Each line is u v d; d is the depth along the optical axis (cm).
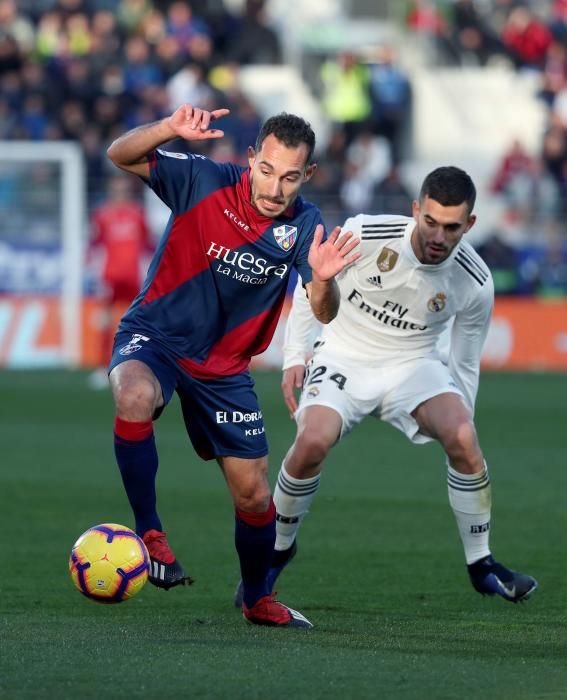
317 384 2177
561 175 7800
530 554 2530
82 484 3378
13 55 7875
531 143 8856
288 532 2116
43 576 2292
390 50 9100
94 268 7175
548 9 9619
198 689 1371
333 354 2228
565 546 2614
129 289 6009
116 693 1350
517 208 7294
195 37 8481
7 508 3025
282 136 1712
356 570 2383
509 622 1914
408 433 2188
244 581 1884
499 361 6969
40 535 2702
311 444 2058
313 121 8769
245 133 7494
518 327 6962
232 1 9619
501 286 7044
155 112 7650
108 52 8075
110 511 2995
